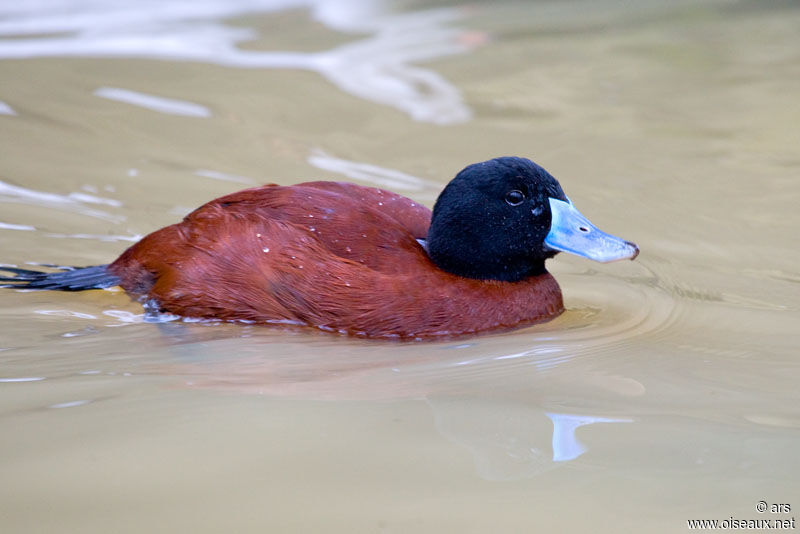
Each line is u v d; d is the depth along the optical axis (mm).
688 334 7473
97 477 4918
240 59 15023
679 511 4680
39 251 8938
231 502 4684
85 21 16688
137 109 12750
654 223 10000
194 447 5277
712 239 9633
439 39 16500
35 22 16531
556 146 12078
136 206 10023
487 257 7645
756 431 5621
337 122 12680
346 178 10891
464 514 4605
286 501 4699
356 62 15125
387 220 7707
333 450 5258
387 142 12086
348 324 7238
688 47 16188
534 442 5430
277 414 5766
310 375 6480
